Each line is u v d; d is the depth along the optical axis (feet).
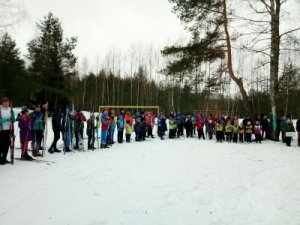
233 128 60.08
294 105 128.67
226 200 22.81
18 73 118.83
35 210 19.21
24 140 34.45
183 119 72.33
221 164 35.14
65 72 118.11
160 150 46.19
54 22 116.26
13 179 25.91
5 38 112.78
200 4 65.46
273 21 58.44
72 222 17.63
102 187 24.66
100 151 44.96
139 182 26.53
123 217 18.72
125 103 195.11
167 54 72.84
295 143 57.72
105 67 205.87
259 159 38.50
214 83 69.72
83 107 183.21
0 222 17.30
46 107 39.50
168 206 21.02
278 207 21.49
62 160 35.73
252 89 125.70
